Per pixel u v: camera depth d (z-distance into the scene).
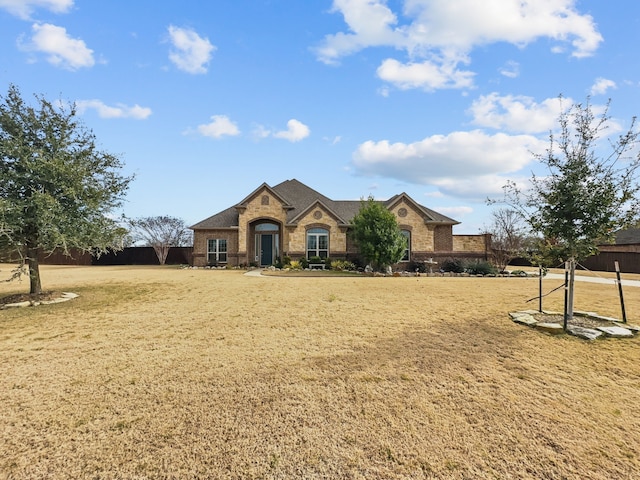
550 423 3.73
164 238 33.75
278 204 25.80
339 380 4.76
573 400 4.24
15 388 4.48
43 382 4.66
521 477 2.91
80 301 10.73
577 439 3.45
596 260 26.00
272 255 27.03
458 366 5.27
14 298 10.68
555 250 7.66
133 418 3.76
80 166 10.80
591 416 3.88
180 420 3.72
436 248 24.72
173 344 6.35
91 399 4.18
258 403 4.11
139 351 5.95
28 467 2.96
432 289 13.05
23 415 3.80
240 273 20.47
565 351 5.91
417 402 4.16
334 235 24.89
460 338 6.64
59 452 3.17
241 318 8.37
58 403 4.08
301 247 24.70
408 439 3.43
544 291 12.46
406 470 2.99
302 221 24.80
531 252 8.55
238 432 3.52
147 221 33.22
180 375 4.91
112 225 11.84
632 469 3.02
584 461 3.12
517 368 5.21
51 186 10.54
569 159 7.43
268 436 3.46
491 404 4.13
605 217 6.95
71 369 5.13
